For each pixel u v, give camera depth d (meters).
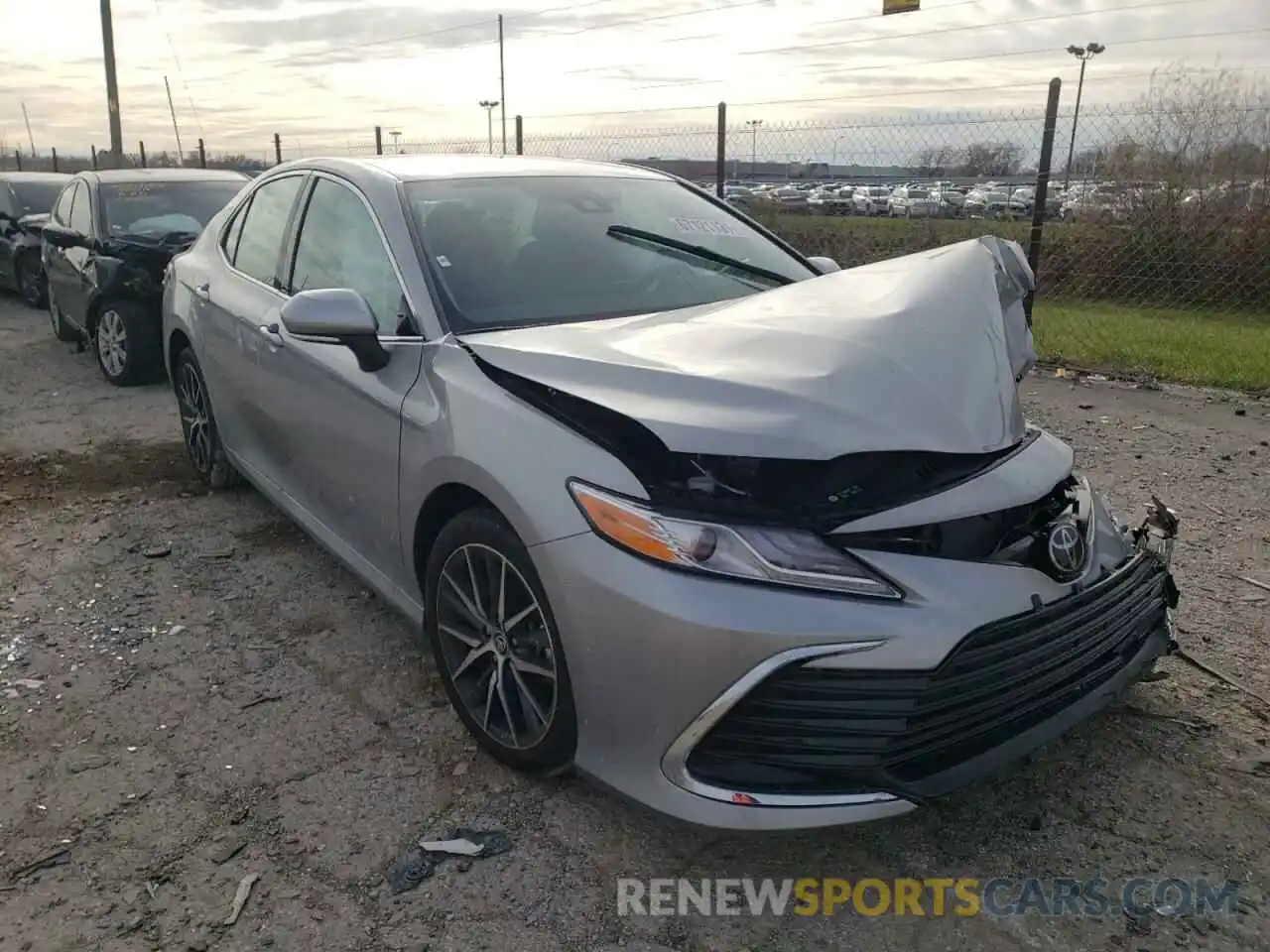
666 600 2.17
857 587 2.16
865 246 10.57
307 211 3.91
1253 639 3.48
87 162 29.23
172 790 2.72
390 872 2.42
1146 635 2.73
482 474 2.56
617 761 2.34
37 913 2.29
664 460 2.36
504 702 2.68
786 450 2.20
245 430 4.30
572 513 2.33
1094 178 10.38
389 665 3.37
